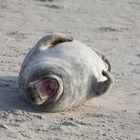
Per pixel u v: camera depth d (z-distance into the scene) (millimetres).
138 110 12750
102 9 25109
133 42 19906
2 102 12438
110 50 18516
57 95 11750
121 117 12211
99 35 20609
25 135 10789
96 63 12859
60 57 12344
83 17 23406
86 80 12289
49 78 11586
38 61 12281
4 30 20312
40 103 11578
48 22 22219
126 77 15445
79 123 11672
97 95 12625
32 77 11859
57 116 11922
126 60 17453
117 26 22203
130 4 26562
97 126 11586
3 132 10859
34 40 19078
